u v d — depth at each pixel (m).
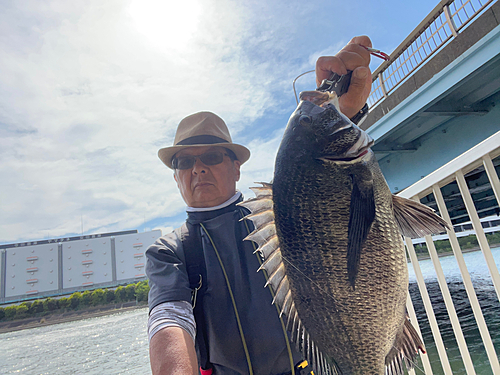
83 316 56.91
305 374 1.09
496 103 7.39
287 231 1.02
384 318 0.96
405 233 1.08
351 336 0.95
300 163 1.05
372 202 0.98
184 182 1.50
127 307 61.41
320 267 0.99
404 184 9.62
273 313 1.14
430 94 7.21
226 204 1.43
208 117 1.61
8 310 58.19
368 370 0.95
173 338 0.92
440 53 6.98
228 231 1.30
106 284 80.06
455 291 11.15
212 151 1.51
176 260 1.21
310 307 0.98
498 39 5.93
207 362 1.15
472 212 1.73
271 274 0.99
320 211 1.01
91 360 19.16
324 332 0.96
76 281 78.56
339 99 1.13
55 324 53.16
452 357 5.32
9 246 82.56
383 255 0.97
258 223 1.02
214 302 1.16
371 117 9.05
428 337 6.81
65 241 81.19
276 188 1.06
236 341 1.10
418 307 9.49
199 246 1.28
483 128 7.51
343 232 0.99
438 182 1.94
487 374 4.29
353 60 1.04
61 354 22.31
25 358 22.41
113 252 83.25
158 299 1.05
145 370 15.41
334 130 1.05
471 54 6.34
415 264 2.13
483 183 7.13
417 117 8.01
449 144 8.27
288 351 1.10
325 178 1.02
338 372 0.94
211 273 1.20
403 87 7.89
